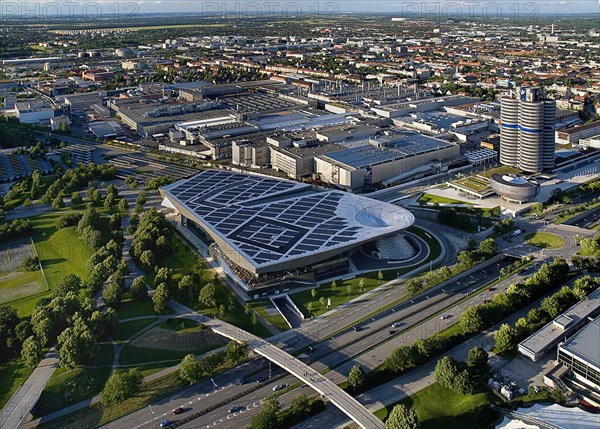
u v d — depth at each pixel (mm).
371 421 192125
